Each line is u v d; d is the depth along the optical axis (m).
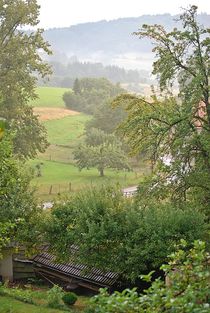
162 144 24.00
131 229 20.58
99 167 71.38
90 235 20.77
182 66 23.91
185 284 7.03
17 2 43.88
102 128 91.38
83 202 22.50
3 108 42.19
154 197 23.50
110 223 20.81
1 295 17.83
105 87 130.50
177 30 23.75
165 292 6.76
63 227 23.02
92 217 21.45
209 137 22.97
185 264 7.33
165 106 24.55
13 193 22.70
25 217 23.52
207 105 23.72
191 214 20.73
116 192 22.86
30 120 44.56
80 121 112.06
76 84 130.00
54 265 25.19
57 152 87.56
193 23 23.52
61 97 137.12
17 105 43.22
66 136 98.94
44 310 16.34
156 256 19.72
